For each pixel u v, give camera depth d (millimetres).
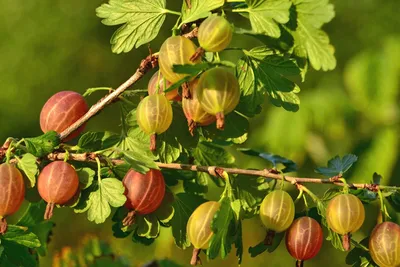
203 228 612
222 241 613
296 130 1220
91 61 2082
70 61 2072
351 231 624
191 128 623
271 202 630
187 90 611
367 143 1156
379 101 1145
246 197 676
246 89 644
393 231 627
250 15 617
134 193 630
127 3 646
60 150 653
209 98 604
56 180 624
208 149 691
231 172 646
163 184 638
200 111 617
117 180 632
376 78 1150
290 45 629
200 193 689
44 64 2061
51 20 2072
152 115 620
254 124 1668
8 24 2074
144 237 676
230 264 1604
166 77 611
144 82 1764
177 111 656
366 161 1133
